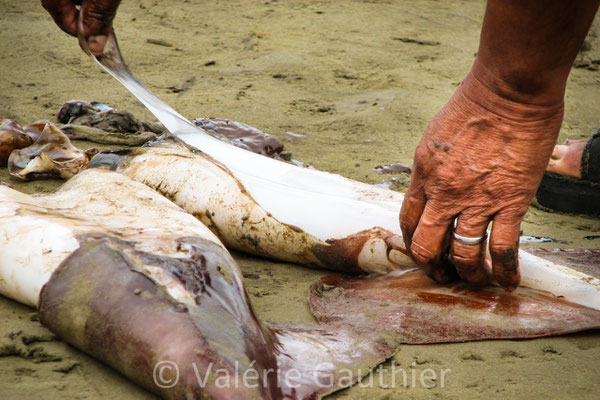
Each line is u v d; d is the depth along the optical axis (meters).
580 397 3.34
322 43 13.24
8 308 3.91
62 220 3.97
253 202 5.00
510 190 3.73
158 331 3.14
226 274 3.62
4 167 6.72
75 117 8.05
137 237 3.82
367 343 3.77
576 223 6.47
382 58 12.63
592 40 13.86
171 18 14.68
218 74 11.28
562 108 3.59
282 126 9.00
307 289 4.68
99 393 3.21
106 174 4.89
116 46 5.45
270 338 3.56
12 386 3.20
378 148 8.37
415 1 17.45
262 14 15.13
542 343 3.90
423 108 10.06
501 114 3.60
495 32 3.38
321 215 4.88
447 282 4.49
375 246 4.73
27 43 11.91
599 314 4.12
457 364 3.68
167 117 5.84
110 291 3.35
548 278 4.38
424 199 3.99
